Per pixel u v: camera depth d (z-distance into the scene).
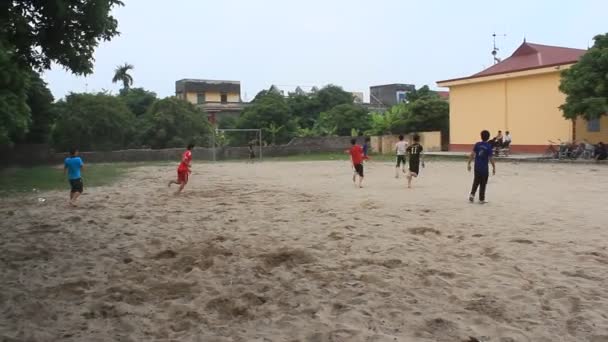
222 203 13.83
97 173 26.12
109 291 6.17
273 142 48.78
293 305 5.62
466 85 39.38
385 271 6.79
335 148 46.12
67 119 39.25
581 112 26.81
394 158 36.50
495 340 4.59
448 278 6.48
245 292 5.97
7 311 5.51
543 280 6.27
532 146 35.09
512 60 39.47
